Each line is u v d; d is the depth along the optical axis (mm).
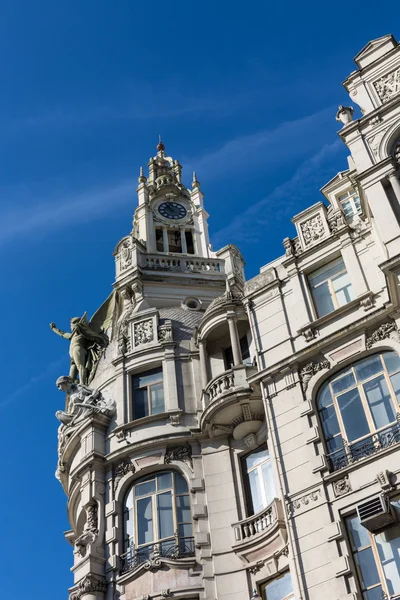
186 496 30094
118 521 30250
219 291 40219
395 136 28250
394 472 22875
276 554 26562
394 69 29938
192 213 48250
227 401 29547
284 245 30875
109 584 28812
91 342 39781
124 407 33312
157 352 34438
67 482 34656
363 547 22516
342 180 32000
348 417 25297
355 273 28250
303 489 24469
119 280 40281
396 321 25609
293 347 28234
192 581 27625
